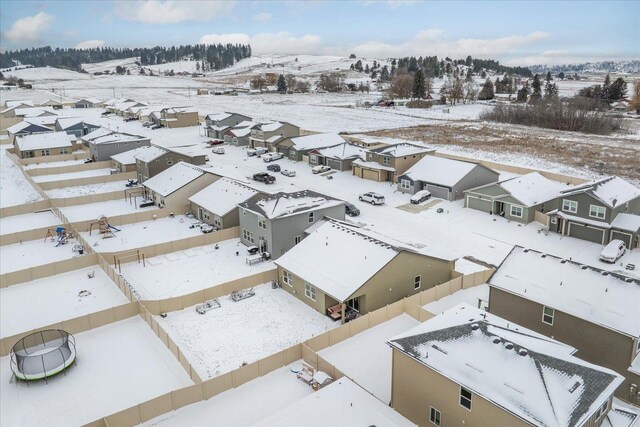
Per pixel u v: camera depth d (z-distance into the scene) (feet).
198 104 545.85
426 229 162.20
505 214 170.81
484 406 62.39
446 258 121.80
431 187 197.47
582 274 91.86
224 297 117.29
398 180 205.77
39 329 98.53
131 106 454.40
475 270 131.75
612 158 259.60
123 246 149.18
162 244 140.87
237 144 310.86
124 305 106.32
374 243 116.06
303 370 86.89
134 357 94.53
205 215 168.14
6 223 169.27
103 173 239.50
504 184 170.09
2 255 142.31
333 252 117.39
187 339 100.37
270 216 136.05
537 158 264.11
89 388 85.76
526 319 93.50
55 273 128.26
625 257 136.36
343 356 92.68
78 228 160.04
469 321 77.00
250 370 85.35
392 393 77.46
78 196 198.39
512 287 94.58
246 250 145.69
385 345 96.02
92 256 132.87
